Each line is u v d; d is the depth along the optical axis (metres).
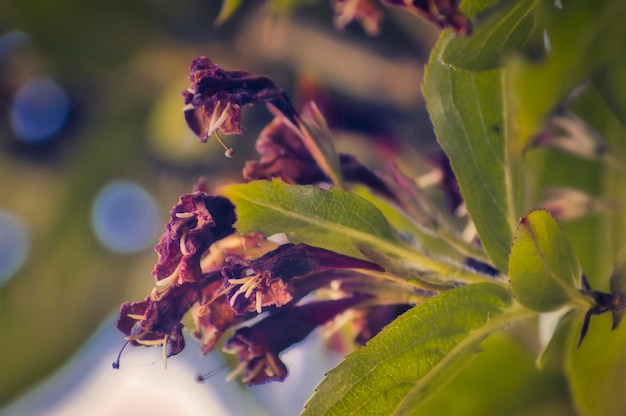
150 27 0.52
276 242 0.29
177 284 0.28
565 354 0.34
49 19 0.52
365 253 0.28
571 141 0.34
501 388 0.34
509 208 0.29
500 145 0.29
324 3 0.47
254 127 0.52
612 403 0.30
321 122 0.30
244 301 0.27
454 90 0.29
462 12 0.27
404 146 0.44
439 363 0.28
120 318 0.28
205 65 0.29
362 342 0.30
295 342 0.29
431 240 0.32
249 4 0.51
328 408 0.28
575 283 0.28
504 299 0.28
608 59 0.29
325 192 0.28
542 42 0.27
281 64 0.50
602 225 0.35
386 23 0.46
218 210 0.27
